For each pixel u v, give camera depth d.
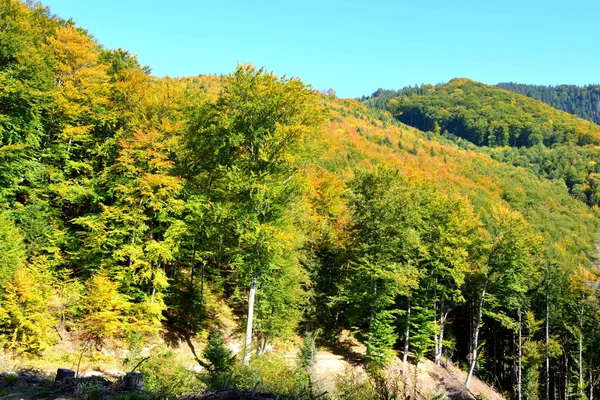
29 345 16.06
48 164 24.38
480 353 36.69
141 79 25.39
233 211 20.48
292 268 24.52
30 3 29.78
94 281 18.31
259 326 24.02
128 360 18.12
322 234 34.25
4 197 21.23
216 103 22.06
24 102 22.16
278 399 7.16
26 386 11.99
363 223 30.28
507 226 31.98
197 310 25.12
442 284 34.97
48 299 17.73
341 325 35.12
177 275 28.86
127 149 21.36
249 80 21.27
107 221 21.06
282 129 19.67
